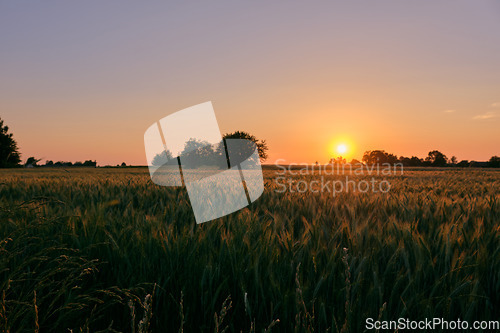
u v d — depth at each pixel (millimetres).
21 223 3133
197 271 2570
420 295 2229
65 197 6180
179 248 2916
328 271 2490
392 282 2477
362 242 3162
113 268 2791
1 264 1936
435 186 10867
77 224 3564
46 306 2396
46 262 2729
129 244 3072
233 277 2561
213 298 2273
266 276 2523
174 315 2361
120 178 13945
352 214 4543
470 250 2904
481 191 9195
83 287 2633
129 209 5051
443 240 3098
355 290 2242
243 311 2354
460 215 4348
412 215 4559
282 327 2160
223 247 2914
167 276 2635
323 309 2062
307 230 3404
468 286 2297
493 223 3896
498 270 2590
